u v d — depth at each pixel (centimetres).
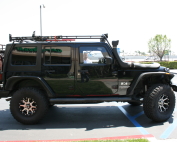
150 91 422
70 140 341
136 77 436
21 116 425
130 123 438
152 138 346
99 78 432
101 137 356
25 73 430
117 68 435
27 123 426
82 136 363
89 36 446
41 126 425
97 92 439
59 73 430
